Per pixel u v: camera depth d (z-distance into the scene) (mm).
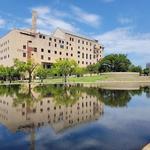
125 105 24734
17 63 85938
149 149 9227
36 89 49250
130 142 11031
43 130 13625
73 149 10156
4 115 18688
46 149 10180
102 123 15508
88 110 21281
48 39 124688
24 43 114688
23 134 12734
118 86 60875
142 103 26422
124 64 130875
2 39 125250
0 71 89312
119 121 16203
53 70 90688
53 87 56219
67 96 34312
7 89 49562
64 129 13828
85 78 98000
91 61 153000
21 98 31719
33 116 18266
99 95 35688
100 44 162625
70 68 89250
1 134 12750
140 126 14547
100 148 10211
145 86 61531
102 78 99188
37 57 119250
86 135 12430
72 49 139000
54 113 19672
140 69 137375
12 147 10500
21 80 99312
